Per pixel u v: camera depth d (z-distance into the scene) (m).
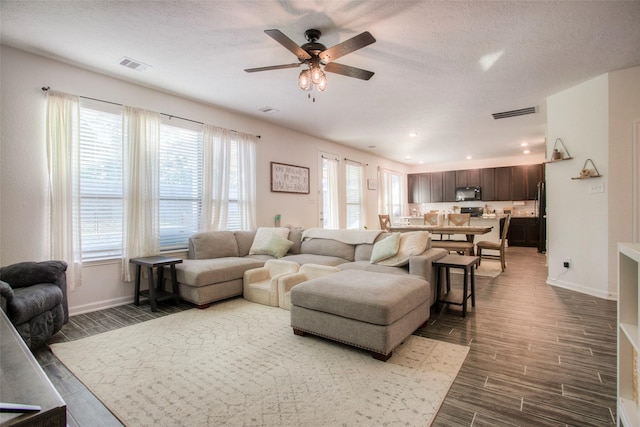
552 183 4.27
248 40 2.76
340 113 4.89
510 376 1.95
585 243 3.82
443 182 10.00
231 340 2.53
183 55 3.03
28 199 2.93
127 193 3.58
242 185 4.88
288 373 2.00
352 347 2.38
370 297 2.23
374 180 8.55
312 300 2.46
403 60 3.14
